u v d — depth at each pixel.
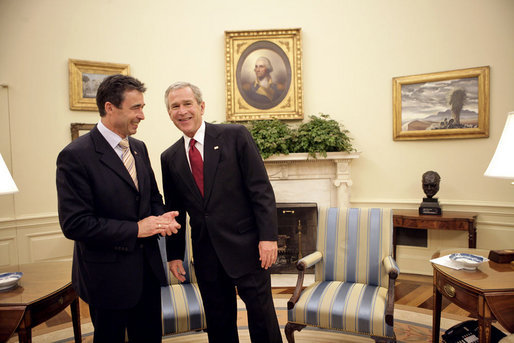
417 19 4.60
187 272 2.91
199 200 2.01
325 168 4.79
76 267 1.87
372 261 2.78
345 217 2.95
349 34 4.87
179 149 2.10
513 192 4.20
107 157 1.71
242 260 1.99
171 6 4.99
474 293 1.96
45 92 4.49
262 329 2.02
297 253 4.77
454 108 4.44
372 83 4.82
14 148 4.33
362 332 2.30
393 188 4.79
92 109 4.70
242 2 5.03
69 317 3.52
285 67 4.97
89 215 1.63
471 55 4.37
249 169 2.00
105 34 4.77
